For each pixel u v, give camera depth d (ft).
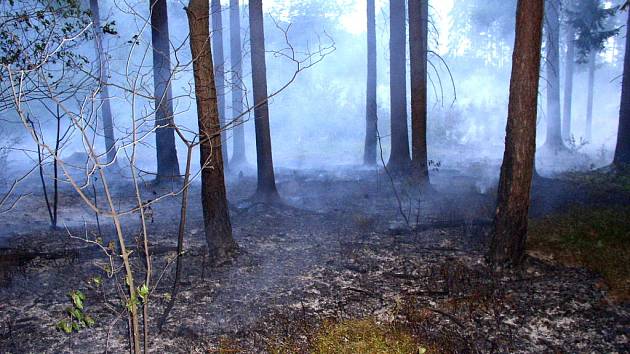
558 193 36.27
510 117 22.58
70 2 24.29
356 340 17.16
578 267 22.72
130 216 34.73
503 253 23.30
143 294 12.49
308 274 23.57
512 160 22.71
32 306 19.72
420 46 39.45
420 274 23.12
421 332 17.84
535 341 17.17
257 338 17.46
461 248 26.40
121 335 17.61
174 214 35.65
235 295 21.11
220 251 24.85
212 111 23.61
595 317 18.48
